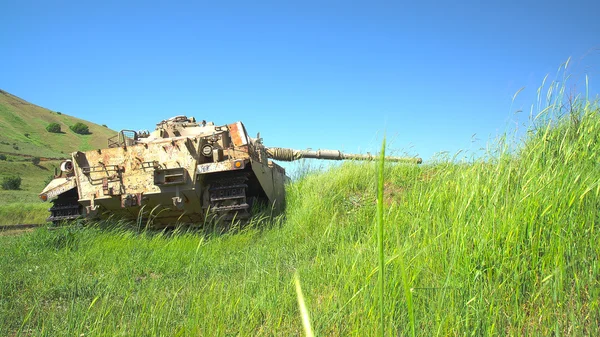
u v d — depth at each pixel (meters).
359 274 4.12
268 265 5.94
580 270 3.51
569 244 3.63
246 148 9.91
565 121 5.60
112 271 6.05
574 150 4.86
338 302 3.74
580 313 3.11
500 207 4.39
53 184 10.37
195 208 9.71
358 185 9.49
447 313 3.22
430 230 4.82
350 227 7.17
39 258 7.11
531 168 4.81
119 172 9.62
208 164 9.39
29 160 60.34
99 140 84.38
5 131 73.81
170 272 6.11
